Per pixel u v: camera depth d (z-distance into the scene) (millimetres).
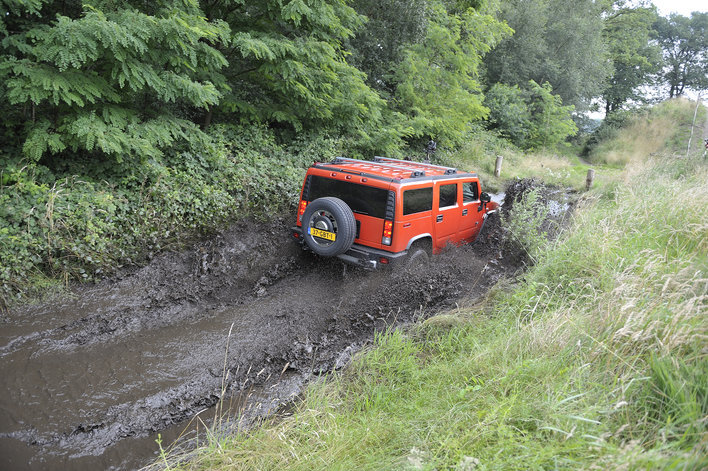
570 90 32969
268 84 11141
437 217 7066
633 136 31656
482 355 4527
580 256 6281
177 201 7805
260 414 4113
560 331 4562
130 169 7859
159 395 4270
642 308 4363
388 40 17797
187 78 8062
